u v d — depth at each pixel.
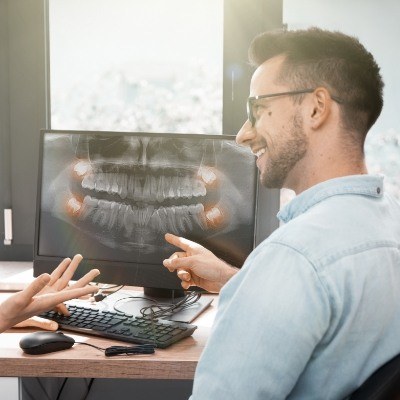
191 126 2.08
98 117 2.10
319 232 0.80
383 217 0.87
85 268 1.61
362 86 0.89
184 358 1.20
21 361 1.20
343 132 0.90
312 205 0.88
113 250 1.60
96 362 1.19
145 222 1.58
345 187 0.87
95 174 1.60
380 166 2.02
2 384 1.52
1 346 1.27
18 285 1.74
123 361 1.19
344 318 0.78
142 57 2.06
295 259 0.78
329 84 0.89
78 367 1.20
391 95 2.00
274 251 0.80
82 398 2.12
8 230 2.14
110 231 1.60
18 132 2.12
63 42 2.08
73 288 1.31
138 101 2.08
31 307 1.21
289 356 0.77
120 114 2.09
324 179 0.91
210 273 1.41
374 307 0.80
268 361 0.77
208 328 1.42
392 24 1.97
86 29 2.06
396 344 0.84
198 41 2.04
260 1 2.00
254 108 0.98
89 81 2.09
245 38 2.02
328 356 0.80
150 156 1.57
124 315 1.42
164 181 1.57
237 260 1.54
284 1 1.99
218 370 0.80
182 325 1.37
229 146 1.53
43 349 1.21
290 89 0.92
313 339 0.77
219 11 2.02
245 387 0.78
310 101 0.90
